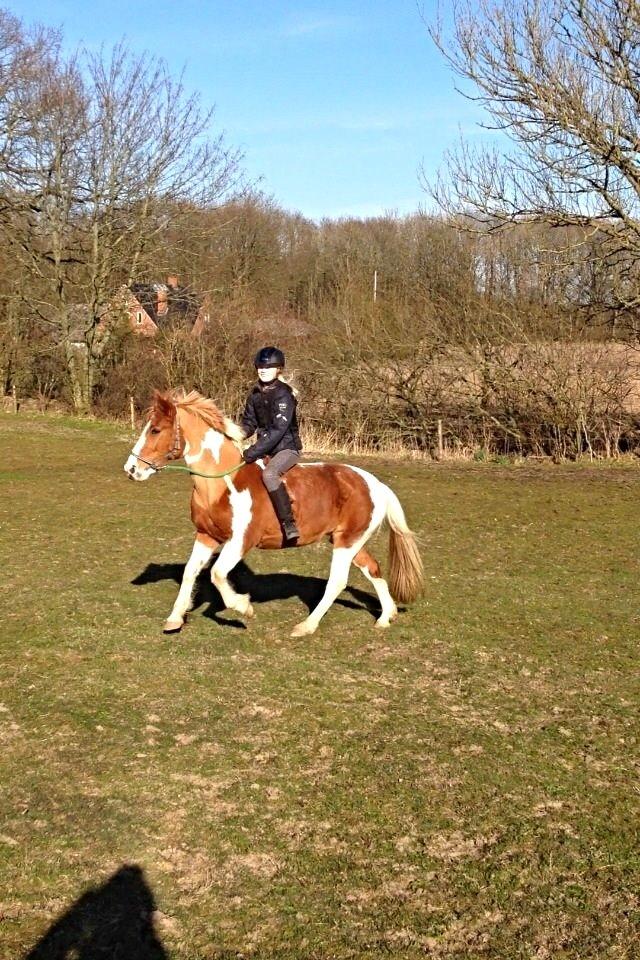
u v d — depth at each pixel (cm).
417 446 2311
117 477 1736
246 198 3344
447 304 2261
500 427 2172
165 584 938
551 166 1862
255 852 441
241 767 529
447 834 463
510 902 408
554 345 2117
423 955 369
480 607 885
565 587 970
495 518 1369
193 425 704
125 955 363
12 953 359
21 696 623
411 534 811
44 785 496
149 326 3120
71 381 3044
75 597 872
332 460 2091
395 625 820
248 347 2636
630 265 1942
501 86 1864
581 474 1845
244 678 671
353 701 636
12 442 2298
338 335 2370
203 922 387
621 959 369
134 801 484
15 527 1238
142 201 2833
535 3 1800
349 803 490
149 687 647
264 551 1123
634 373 2092
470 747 565
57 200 2855
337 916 394
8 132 2783
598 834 467
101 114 2773
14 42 2780
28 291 2947
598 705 641
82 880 411
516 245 2214
